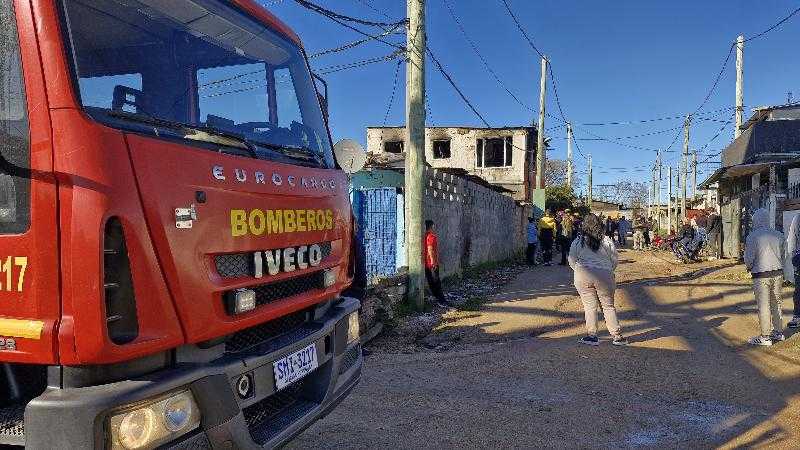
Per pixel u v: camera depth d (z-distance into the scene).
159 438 2.13
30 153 2.04
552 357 6.36
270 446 2.61
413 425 4.40
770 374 5.60
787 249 7.80
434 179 12.29
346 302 3.66
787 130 18.41
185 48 2.96
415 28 9.13
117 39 2.47
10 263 2.05
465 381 5.53
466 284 12.86
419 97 9.26
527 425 4.40
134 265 2.09
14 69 2.13
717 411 4.66
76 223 1.97
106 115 2.18
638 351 6.55
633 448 4.00
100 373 2.06
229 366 2.42
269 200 2.76
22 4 2.15
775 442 4.04
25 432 1.96
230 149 2.71
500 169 31.19
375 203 12.38
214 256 2.41
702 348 6.66
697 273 14.38
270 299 2.80
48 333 1.97
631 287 11.84
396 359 6.36
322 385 3.17
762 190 15.33
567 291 11.48
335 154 4.05
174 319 2.21
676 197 38.56
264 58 3.61
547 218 18.19
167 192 2.22
